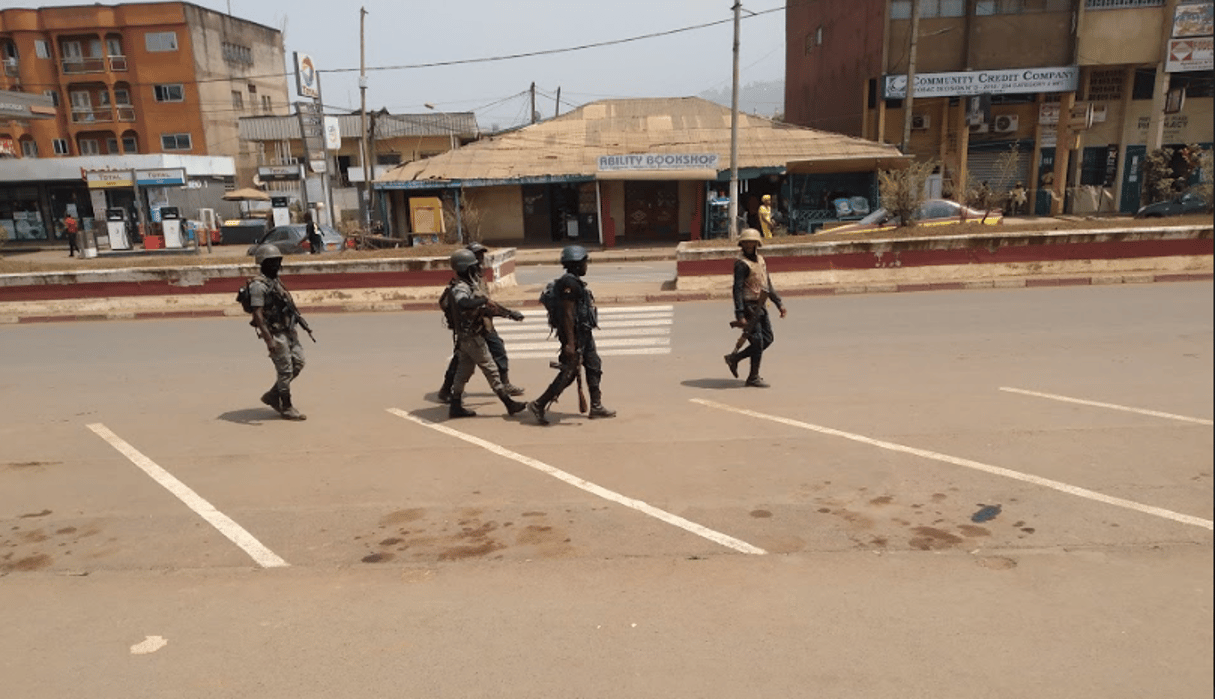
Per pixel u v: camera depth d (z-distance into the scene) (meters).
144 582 4.28
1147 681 3.03
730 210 25.83
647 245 29.83
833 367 9.28
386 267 16.22
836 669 3.20
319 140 40.31
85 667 3.45
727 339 11.50
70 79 46.19
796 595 3.83
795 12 42.66
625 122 32.06
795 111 43.38
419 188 30.08
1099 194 32.12
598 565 4.25
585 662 3.33
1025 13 30.23
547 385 9.08
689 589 3.94
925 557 4.18
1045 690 3.01
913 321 12.05
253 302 7.45
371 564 4.39
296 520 5.07
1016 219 29.91
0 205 41.56
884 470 5.51
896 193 19.27
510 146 31.27
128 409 8.48
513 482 5.61
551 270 24.36
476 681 3.23
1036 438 6.05
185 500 5.52
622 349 11.08
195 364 11.07
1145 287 14.59
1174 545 4.18
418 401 8.44
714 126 31.44
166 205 39.72
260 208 44.53
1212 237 15.42
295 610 3.90
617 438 6.63
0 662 3.51
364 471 6.00
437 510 5.14
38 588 4.26
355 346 12.11
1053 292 14.38
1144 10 29.80
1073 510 4.68
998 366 8.86
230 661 3.46
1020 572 3.96
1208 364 8.48
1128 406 6.89
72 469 6.33
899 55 30.94
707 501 5.09
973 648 3.31
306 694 3.19
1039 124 31.50
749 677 3.17
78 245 32.84
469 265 7.38
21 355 12.36
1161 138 31.67
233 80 50.50
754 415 7.21
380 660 3.42
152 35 46.06
